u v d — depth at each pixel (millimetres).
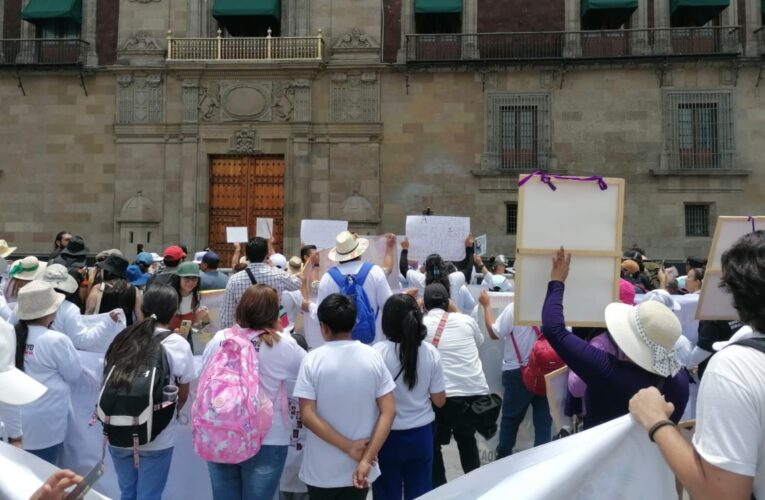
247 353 4832
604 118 24172
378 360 4691
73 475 2822
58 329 6504
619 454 3088
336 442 4496
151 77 25016
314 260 8062
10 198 25312
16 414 4777
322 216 24594
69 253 9594
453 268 9445
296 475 6633
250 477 4887
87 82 25344
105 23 25672
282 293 7184
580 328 6016
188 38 24375
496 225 24359
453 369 6312
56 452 5758
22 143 25406
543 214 4387
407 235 10609
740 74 23750
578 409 5012
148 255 12602
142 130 24969
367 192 24562
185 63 24234
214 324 7938
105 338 6492
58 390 5652
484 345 8508
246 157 25141
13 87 25469
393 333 5219
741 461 2295
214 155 25188
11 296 7867
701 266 11195
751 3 23875
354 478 4445
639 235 23938
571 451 3162
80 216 25172
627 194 24016
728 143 23641
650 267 16172
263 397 4836
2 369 3232
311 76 24516
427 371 5238
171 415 5008
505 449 7430
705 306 4629
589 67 24203
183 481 6270
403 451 5117
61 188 25250
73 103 25344
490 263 21625
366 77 24672
